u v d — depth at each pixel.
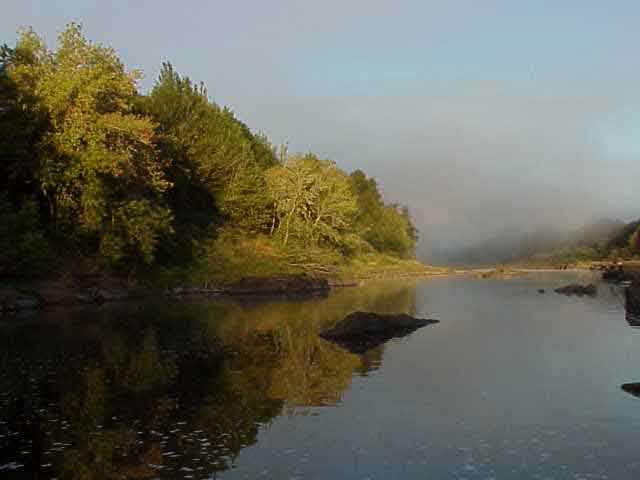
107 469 9.82
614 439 11.36
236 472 9.66
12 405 13.86
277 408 13.73
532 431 11.93
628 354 20.92
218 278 51.62
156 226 42.91
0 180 38.38
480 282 74.75
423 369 18.42
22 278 36.62
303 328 28.05
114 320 30.02
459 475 9.57
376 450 10.80
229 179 63.84
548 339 24.61
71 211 38.97
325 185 70.06
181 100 64.50
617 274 79.12
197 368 18.38
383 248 118.81
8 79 37.12
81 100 37.72
